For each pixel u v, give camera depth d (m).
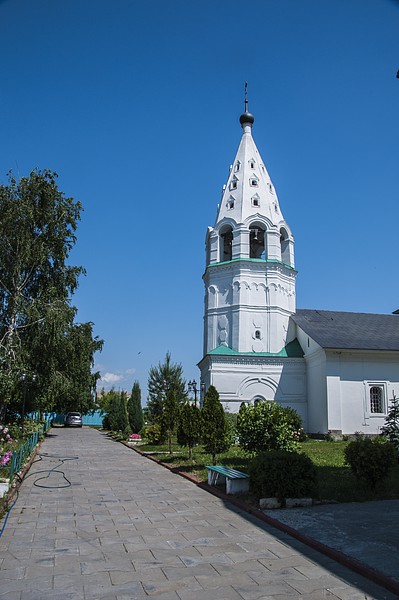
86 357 34.19
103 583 6.01
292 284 39.62
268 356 35.91
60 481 14.98
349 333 36.06
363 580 6.09
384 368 33.88
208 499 11.87
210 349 37.59
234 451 22.58
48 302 28.84
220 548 7.51
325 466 16.62
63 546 7.66
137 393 39.31
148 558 7.02
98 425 79.31
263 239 39.38
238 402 35.03
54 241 30.12
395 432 13.35
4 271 28.45
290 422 16.39
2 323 28.17
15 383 25.58
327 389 32.56
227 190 40.34
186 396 47.81
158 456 22.42
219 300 38.06
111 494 12.64
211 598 5.54
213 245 39.41
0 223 27.83
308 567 6.59
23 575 6.30
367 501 10.90
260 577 6.21
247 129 42.53
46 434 41.88
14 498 11.83
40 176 30.31
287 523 8.83
